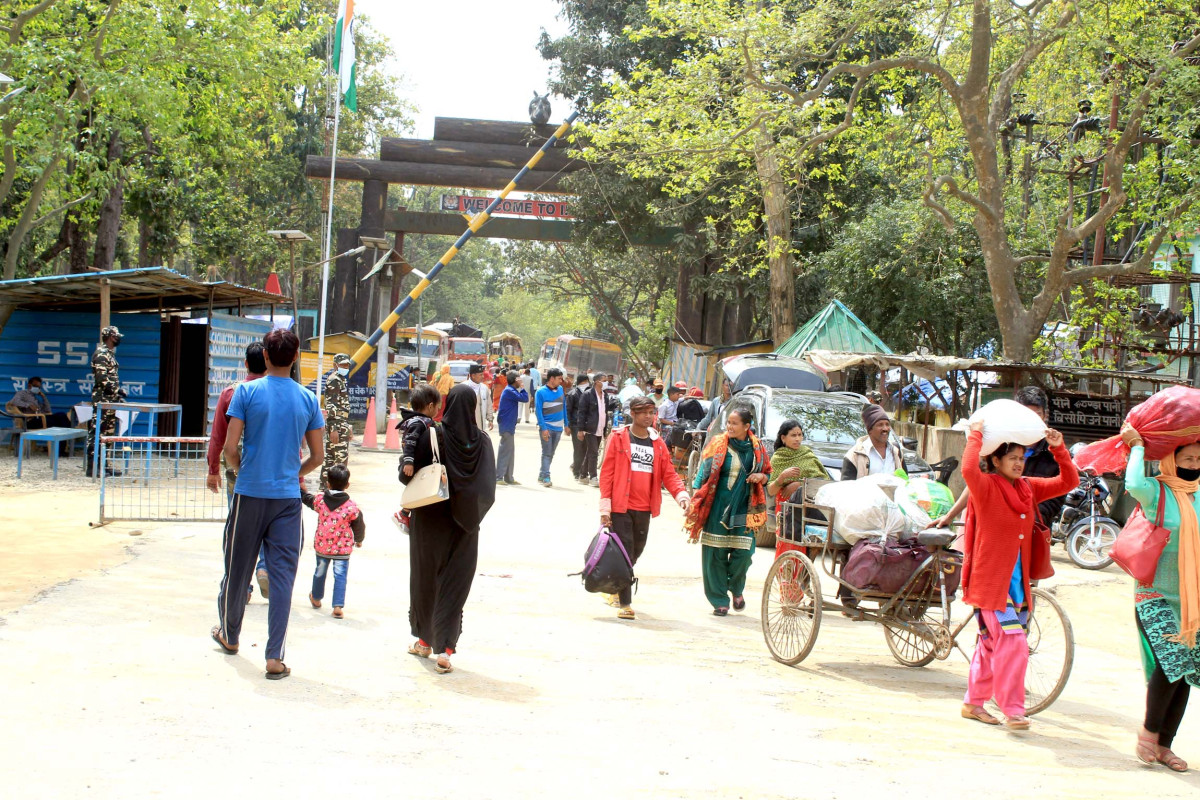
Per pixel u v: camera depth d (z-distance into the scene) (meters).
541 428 18.56
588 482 19.23
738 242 28.80
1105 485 12.37
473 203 35.31
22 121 22.64
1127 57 17.38
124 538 10.34
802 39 18.12
